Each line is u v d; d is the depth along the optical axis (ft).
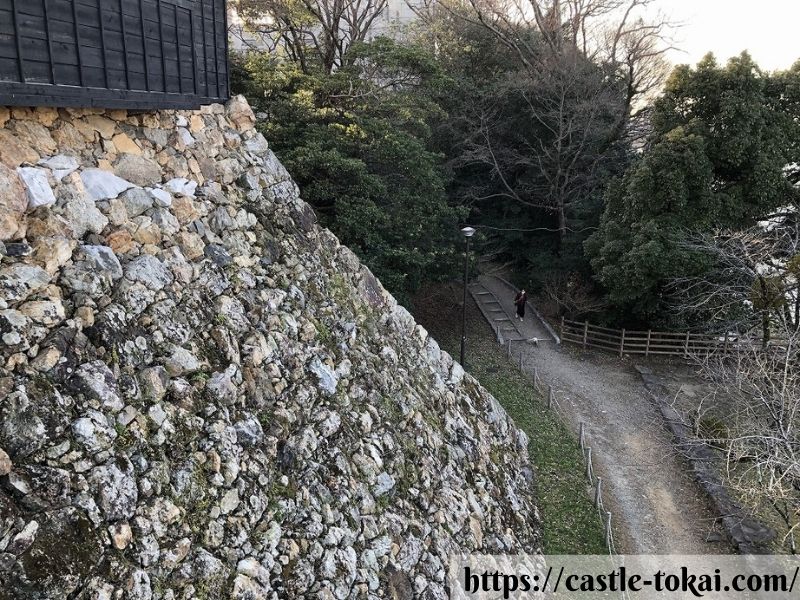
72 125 17.13
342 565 18.15
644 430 45.37
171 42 20.11
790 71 54.70
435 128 71.77
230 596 14.67
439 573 22.17
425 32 77.36
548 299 70.59
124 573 12.66
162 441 15.26
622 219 58.34
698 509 36.19
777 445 25.80
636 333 59.72
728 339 51.93
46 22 14.60
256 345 20.29
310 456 19.94
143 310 16.80
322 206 44.96
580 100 69.10
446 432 29.91
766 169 51.78
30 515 11.65
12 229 14.01
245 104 26.73
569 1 76.95
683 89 54.85
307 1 50.90
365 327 29.12
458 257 56.90
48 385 13.12
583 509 34.50
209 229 21.74
